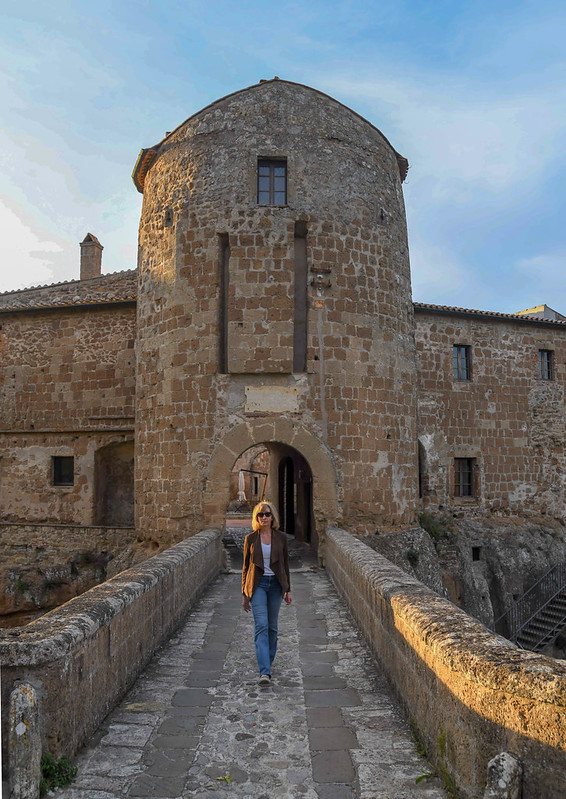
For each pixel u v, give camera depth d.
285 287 13.94
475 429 21.02
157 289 15.07
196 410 13.97
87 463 19.25
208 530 12.86
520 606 19.97
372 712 5.32
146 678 6.24
